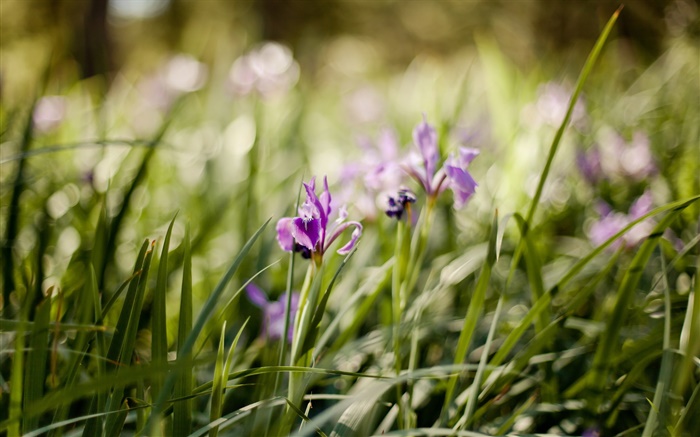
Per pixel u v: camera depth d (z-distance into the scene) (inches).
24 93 66.0
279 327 43.9
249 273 51.1
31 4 219.9
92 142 45.0
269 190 67.6
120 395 37.9
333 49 397.4
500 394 42.4
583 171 58.7
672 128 67.1
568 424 43.0
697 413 39.4
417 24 364.5
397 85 145.5
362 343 45.3
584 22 153.8
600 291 49.8
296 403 38.7
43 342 37.8
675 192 52.0
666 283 40.8
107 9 187.6
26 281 45.5
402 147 69.4
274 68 92.2
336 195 51.0
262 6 370.0
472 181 42.1
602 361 41.5
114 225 47.5
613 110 75.7
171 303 53.4
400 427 40.9
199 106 103.2
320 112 134.1
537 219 56.8
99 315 39.2
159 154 73.6
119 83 116.1
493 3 223.9
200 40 122.0
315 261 39.4
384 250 49.1
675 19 86.6
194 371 41.4
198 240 51.4
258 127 59.6
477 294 41.0
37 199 54.3
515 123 66.5
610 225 49.4
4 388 41.9
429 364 47.3
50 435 38.1
